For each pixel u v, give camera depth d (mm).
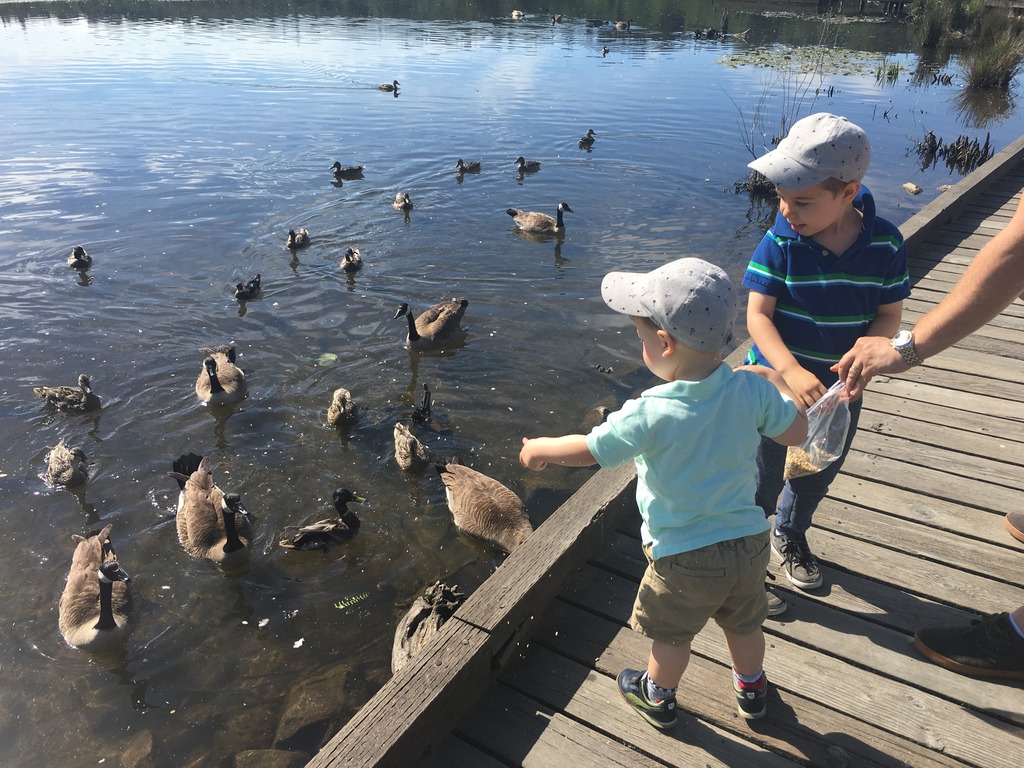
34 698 5211
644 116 21094
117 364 9383
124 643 5637
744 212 14297
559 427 8039
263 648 5582
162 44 32406
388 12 43688
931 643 3717
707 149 18172
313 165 16984
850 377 3258
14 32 35219
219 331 10164
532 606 3980
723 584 2902
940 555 4379
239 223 13734
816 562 4340
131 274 11727
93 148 17750
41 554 6555
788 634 3924
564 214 14391
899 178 16188
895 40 34406
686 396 2773
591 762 3342
